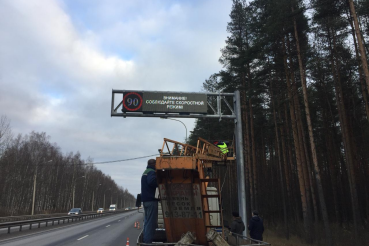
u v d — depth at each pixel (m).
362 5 17.72
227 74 26.98
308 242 17.62
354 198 18.05
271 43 20.80
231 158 14.60
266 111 28.02
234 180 38.09
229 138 32.31
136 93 14.66
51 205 72.75
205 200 6.68
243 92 26.02
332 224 22.44
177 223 6.46
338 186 29.02
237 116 14.84
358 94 24.61
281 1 18.09
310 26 19.39
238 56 25.16
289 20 18.20
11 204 54.62
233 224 8.82
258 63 23.22
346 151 19.61
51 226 26.83
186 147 8.94
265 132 31.61
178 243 5.14
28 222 22.59
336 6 15.37
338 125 30.64
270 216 30.59
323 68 23.17
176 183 6.29
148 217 6.05
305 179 21.12
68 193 82.19
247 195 26.89
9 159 52.44
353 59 21.03
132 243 14.66
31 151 63.00
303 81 17.69
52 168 70.12
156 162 6.20
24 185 57.94
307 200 20.06
